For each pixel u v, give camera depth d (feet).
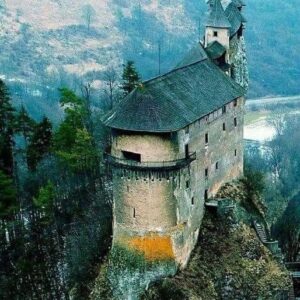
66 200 348.38
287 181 512.63
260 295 284.00
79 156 327.67
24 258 321.73
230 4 372.58
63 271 317.42
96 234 322.34
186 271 278.05
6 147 330.13
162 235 272.72
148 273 273.13
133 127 260.83
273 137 613.52
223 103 297.53
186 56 333.21
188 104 278.26
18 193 330.95
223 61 337.11
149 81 274.77
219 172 309.83
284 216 424.46
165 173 265.34
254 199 333.21
